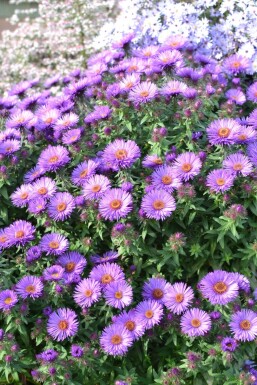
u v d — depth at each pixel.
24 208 0.92
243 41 1.19
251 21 1.19
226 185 0.79
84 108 1.01
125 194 0.81
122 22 1.21
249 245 0.82
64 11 1.72
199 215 0.83
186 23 1.19
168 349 0.81
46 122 0.95
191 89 0.88
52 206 0.84
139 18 1.21
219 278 0.77
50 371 0.74
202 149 0.89
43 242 0.82
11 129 0.94
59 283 0.79
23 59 1.76
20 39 1.80
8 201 0.90
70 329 0.75
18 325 0.78
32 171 0.91
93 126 0.92
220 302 0.75
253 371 0.75
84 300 0.77
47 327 0.78
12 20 1.88
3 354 0.77
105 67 1.04
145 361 0.80
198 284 0.80
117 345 0.74
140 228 0.82
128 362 0.79
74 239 0.86
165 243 0.83
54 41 1.73
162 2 1.22
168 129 0.89
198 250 0.82
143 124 0.92
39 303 0.81
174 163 0.84
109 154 0.84
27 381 0.83
